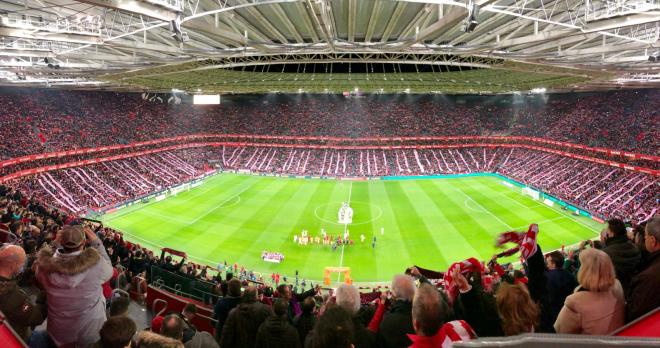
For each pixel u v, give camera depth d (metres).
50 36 21.23
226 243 44.72
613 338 2.17
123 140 73.69
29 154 56.19
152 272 17.50
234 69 56.53
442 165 83.62
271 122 94.44
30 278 9.30
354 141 88.94
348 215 51.91
